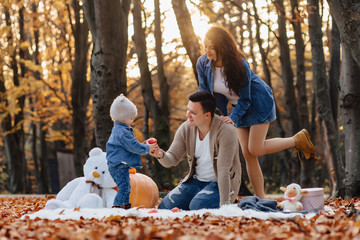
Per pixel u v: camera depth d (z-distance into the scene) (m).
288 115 16.42
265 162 25.06
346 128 8.41
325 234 3.69
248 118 5.76
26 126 29.27
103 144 9.27
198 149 5.46
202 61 5.77
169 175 14.19
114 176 5.51
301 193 5.13
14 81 19.12
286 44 16.27
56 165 24.81
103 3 9.20
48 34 20.91
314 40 12.09
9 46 18.27
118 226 4.13
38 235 3.69
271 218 4.61
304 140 6.04
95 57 9.41
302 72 16.33
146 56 14.81
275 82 31.16
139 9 14.58
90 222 4.53
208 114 5.33
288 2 17.30
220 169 5.21
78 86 17.16
